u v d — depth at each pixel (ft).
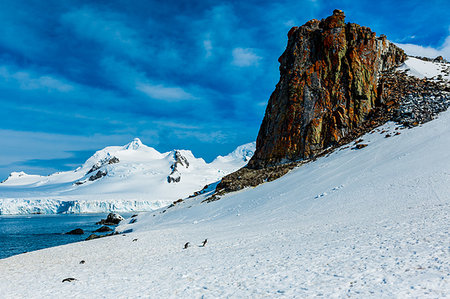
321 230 91.81
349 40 251.60
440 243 53.47
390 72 260.42
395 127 198.39
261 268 56.80
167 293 47.70
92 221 397.80
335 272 46.57
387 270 43.42
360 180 148.77
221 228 137.49
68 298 50.06
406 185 123.85
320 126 235.40
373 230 76.59
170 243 112.06
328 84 244.42
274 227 115.44
